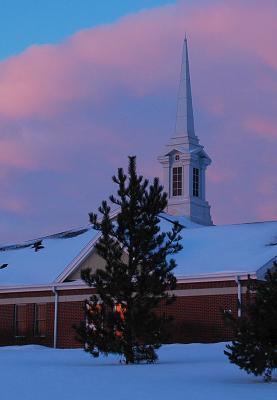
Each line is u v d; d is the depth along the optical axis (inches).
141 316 1280.8
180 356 1375.5
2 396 773.9
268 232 1998.0
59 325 1994.3
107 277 1307.8
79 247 2272.4
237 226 2137.1
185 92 3710.6
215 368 1095.6
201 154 3649.1
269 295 944.3
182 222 2472.9
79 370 1099.3
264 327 930.1
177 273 1803.6
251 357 926.4
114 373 1042.7
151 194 1326.3
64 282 2010.3
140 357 1267.2
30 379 959.0
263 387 852.6
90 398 752.3
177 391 810.2
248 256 1806.1
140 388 842.2
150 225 1320.1
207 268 1790.1
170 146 3612.2
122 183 1330.0
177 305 1793.8
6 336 2090.3
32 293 2070.6
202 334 1743.4
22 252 2391.7
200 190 3617.1
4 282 2124.8
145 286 1298.0
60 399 747.4
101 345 1295.5
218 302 1736.0
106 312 1364.4
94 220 1343.5
